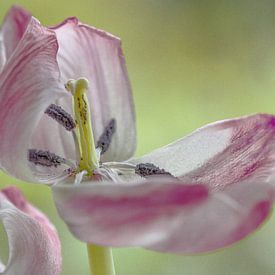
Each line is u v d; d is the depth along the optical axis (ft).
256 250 1.99
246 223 1.05
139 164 1.30
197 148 1.29
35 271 1.27
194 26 2.14
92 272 1.28
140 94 2.13
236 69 2.13
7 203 1.28
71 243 1.98
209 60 2.14
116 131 1.36
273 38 2.13
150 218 1.05
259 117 1.26
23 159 1.20
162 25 2.15
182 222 1.04
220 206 1.05
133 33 2.16
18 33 1.24
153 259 1.96
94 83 1.36
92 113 1.36
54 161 1.28
